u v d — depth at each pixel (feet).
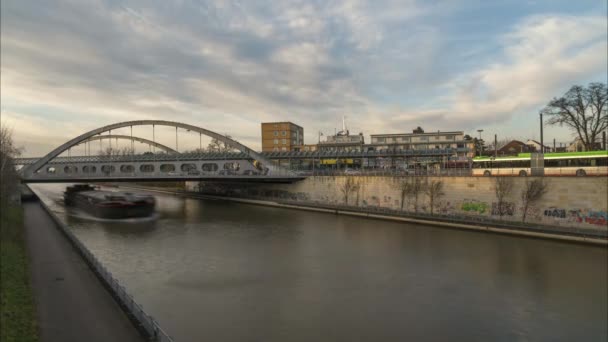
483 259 105.91
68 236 102.22
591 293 80.79
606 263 100.27
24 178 224.53
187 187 375.45
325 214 201.05
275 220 182.09
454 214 164.04
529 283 86.99
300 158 277.23
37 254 86.33
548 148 278.46
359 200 207.21
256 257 110.52
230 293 80.79
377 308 73.31
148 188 434.30
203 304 74.69
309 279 90.27
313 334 62.64
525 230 130.11
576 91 188.24
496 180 149.79
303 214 202.69
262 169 279.90
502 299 78.07
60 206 257.96
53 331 47.32
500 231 136.56
